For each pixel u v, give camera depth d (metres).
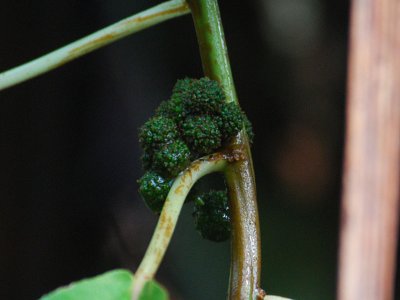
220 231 0.30
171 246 0.73
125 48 0.74
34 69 0.30
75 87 0.72
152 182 0.29
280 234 0.79
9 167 0.71
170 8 0.30
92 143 0.73
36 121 0.72
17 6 0.70
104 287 0.25
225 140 0.29
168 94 0.75
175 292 0.72
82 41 0.30
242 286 0.29
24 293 0.72
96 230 0.73
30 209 0.72
